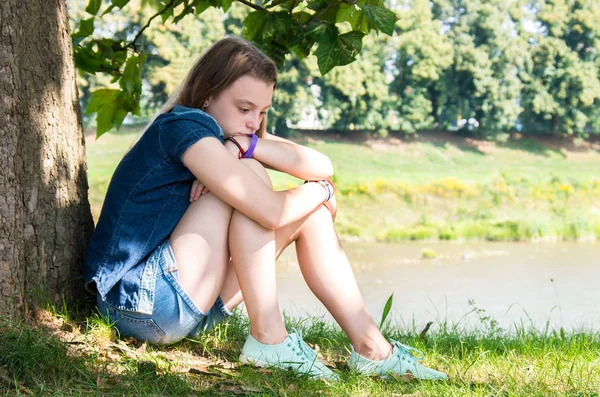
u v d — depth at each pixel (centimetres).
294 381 244
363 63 2275
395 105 2317
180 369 252
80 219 294
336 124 2303
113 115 393
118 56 396
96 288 272
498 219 1377
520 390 249
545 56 2347
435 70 2311
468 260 995
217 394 231
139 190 255
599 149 2345
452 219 1410
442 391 242
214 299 256
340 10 345
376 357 266
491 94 2328
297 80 2245
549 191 1533
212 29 2127
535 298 720
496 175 1691
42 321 271
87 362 241
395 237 1247
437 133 2347
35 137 277
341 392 240
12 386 222
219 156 246
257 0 2020
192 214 252
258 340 258
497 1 2317
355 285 268
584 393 246
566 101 2362
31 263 275
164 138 254
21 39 275
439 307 669
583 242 1210
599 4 2320
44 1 284
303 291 720
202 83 263
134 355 253
